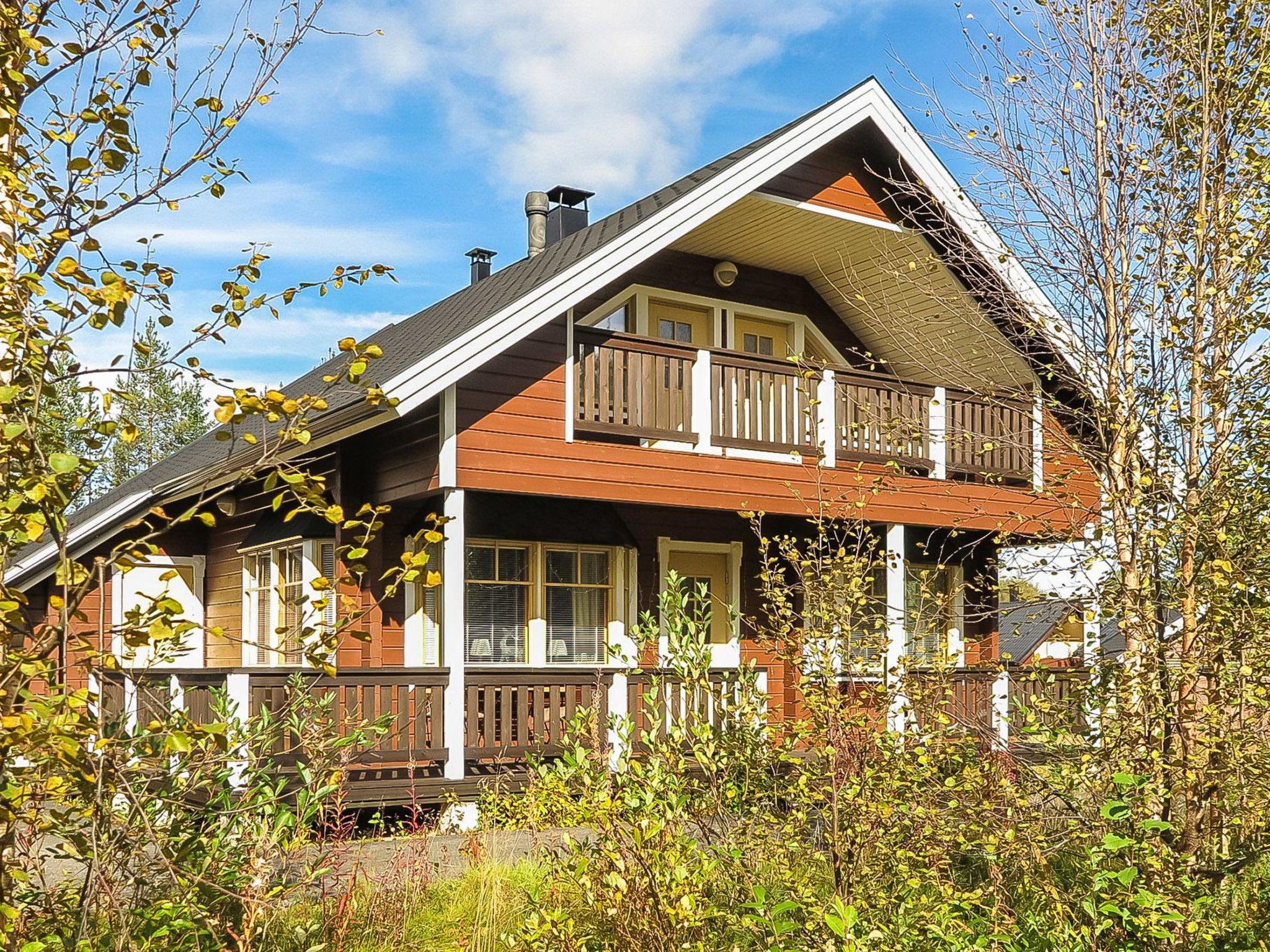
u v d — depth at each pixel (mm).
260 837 5125
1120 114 7492
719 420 12836
